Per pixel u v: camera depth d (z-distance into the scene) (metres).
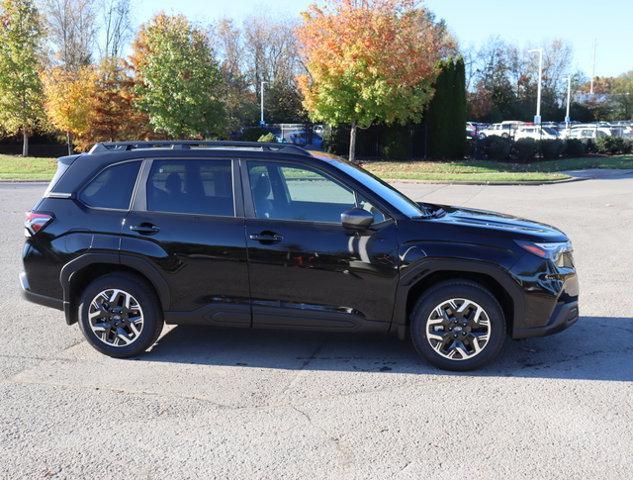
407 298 4.92
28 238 5.22
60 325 6.13
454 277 4.89
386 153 31.44
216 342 5.62
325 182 5.02
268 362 5.12
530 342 5.59
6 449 3.67
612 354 5.28
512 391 4.50
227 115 34.66
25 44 32.97
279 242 4.89
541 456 3.55
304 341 5.65
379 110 26.06
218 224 4.99
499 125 56.22
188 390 4.54
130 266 5.04
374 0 25.89
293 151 5.16
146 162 5.21
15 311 6.62
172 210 5.08
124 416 4.10
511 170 27.44
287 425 3.97
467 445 3.69
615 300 6.98
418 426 3.95
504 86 74.38
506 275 4.70
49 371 4.92
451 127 30.62
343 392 4.50
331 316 4.92
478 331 4.81
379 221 4.90
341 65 25.78
